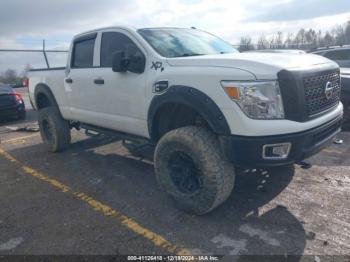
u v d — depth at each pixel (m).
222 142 2.88
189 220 3.19
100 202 3.69
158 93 3.32
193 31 4.56
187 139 3.04
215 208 3.33
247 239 2.83
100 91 4.25
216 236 2.90
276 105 2.71
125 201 3.68
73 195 3.91
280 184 3.89
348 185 3.77
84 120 4.88
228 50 4.32
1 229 3.20
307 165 3.30
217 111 2.83
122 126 4.11
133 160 5.14
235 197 3.62
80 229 3.12
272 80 2.69
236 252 2.66
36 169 4.94
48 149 5.88
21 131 8.05
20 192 4.09
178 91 3.08
